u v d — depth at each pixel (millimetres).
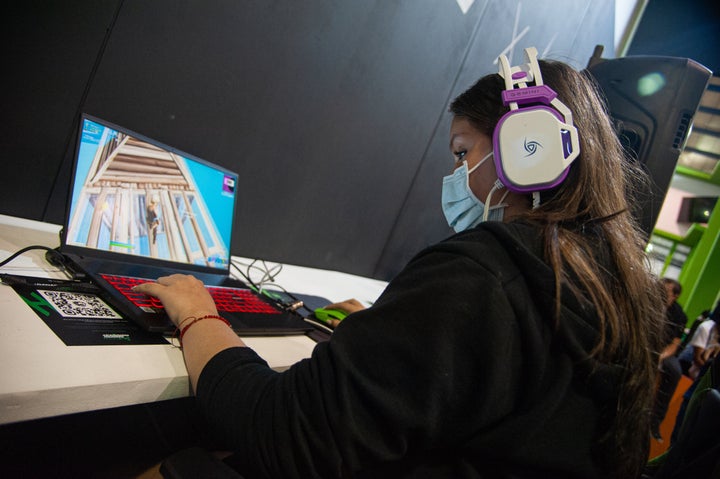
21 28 925
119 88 1112
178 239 952
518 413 427
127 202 849
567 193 536
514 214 586
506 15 2158
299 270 1741
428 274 452
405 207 2221
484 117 604
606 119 606
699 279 5609
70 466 948
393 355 428
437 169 2271
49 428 1019
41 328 541
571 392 444
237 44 1287
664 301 585
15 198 1035
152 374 538
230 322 752
